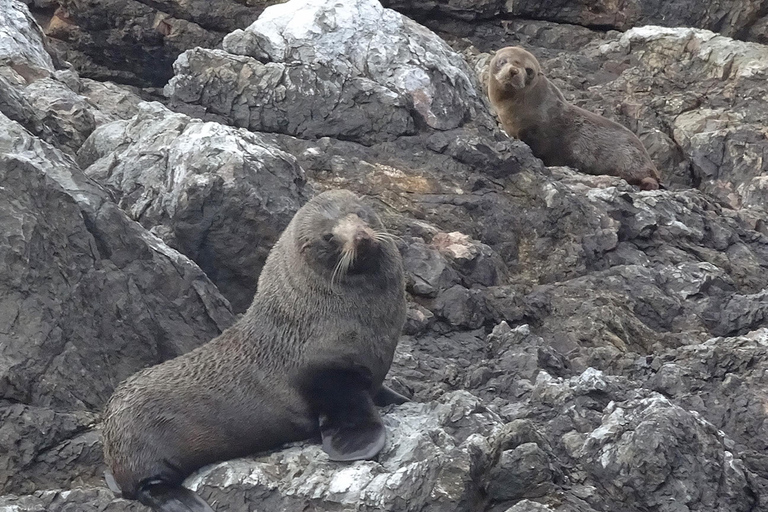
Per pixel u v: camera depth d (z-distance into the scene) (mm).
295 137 24953
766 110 34500
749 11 39688
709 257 23594
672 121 34562
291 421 13570
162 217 19453
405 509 12164
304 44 26234
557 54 39281
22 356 14539
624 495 13336
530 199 23516
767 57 36312
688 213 24953
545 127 29719
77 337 15188
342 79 25312
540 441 13172
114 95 27234
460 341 19188
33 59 27172
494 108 30016
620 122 34562
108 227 16219
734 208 31375
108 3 37969
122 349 15641
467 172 24062
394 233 21406
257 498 12758
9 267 14875
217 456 13453
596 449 13742
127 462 13234
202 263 19172
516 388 16625
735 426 16234
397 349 18469
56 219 15602
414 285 19719
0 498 13305
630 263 22641
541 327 20000
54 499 13234
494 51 39688
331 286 13562
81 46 38812
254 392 13539
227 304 17172
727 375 16984
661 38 37844
